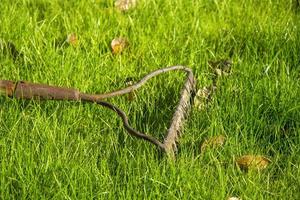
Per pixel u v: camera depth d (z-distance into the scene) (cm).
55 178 386
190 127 446
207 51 532
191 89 469
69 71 491
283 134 445
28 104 455
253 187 395
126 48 534
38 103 452
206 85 489
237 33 556
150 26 561
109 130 439
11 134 426
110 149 422
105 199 385
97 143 430
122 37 541
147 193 388
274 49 527
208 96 474
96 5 582
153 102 462
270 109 460
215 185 394
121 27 559
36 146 415
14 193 391
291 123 454
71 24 561
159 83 490
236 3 596
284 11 581
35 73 490
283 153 431
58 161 403
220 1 598
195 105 462
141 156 412
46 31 551
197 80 493
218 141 429
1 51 515
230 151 424
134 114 450
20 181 392
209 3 595
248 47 524
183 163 403
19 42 534
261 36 546
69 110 450
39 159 408
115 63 509
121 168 407
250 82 482
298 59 513
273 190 398
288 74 489
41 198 382
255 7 592
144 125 446
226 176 399
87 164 404
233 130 443
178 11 578
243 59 516
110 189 388
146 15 570
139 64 516
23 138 419
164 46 531
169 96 478
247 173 407
